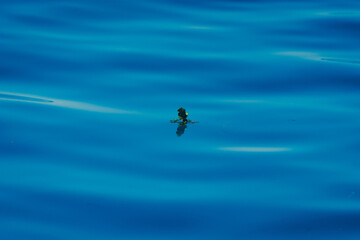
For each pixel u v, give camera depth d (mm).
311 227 23703
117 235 23141
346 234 23344
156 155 28453
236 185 26234
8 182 26172
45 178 26531
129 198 25219
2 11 46938
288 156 28609
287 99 35031
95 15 47250
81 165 27609
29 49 41031
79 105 33562
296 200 25266
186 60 39906
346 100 34906
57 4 48750
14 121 31328
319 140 30219
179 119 31750
